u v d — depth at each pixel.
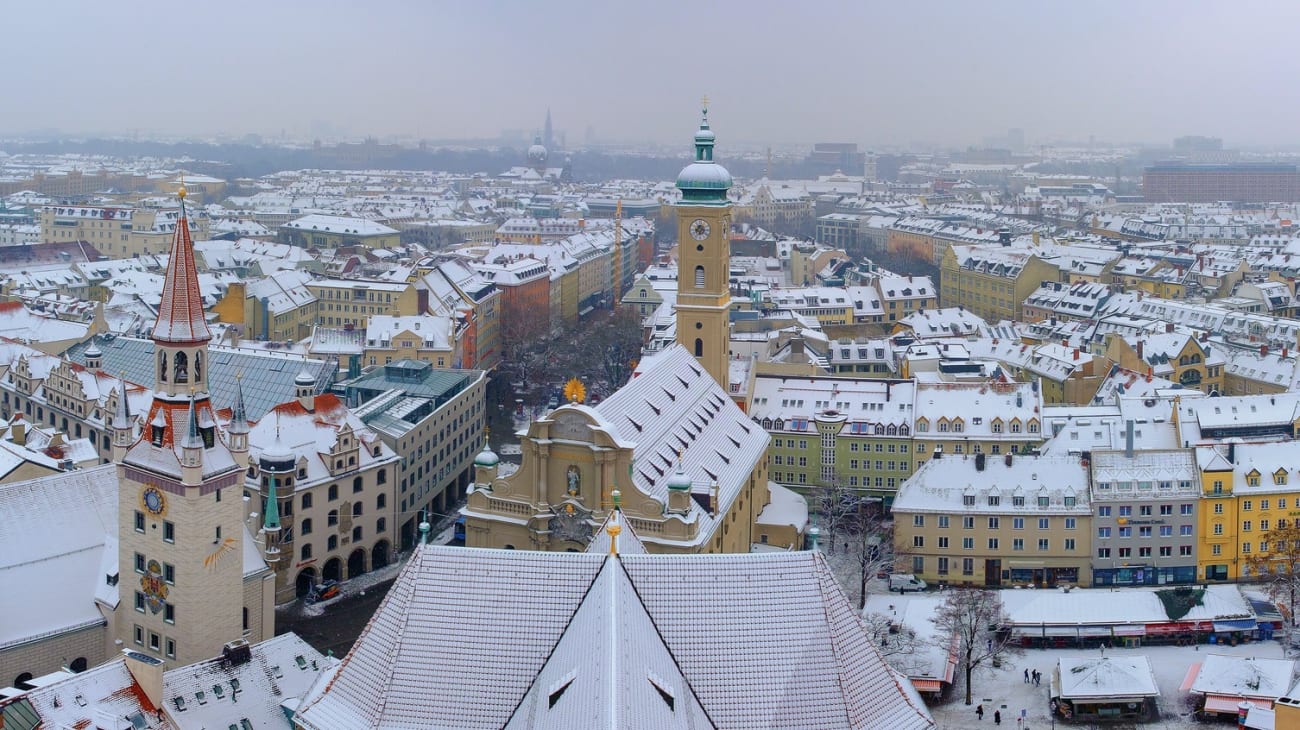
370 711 93.94
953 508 196.00
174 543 136.25
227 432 146.62
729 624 95.88
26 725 110.56
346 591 191.50
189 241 135.62
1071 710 153.00
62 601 142.88
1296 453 197.75
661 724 87.38
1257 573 191.62
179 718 116.88
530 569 96.75
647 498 155.12
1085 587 196.12
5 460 167.75
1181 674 162.38
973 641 162.38
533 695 92.31
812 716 93.81
